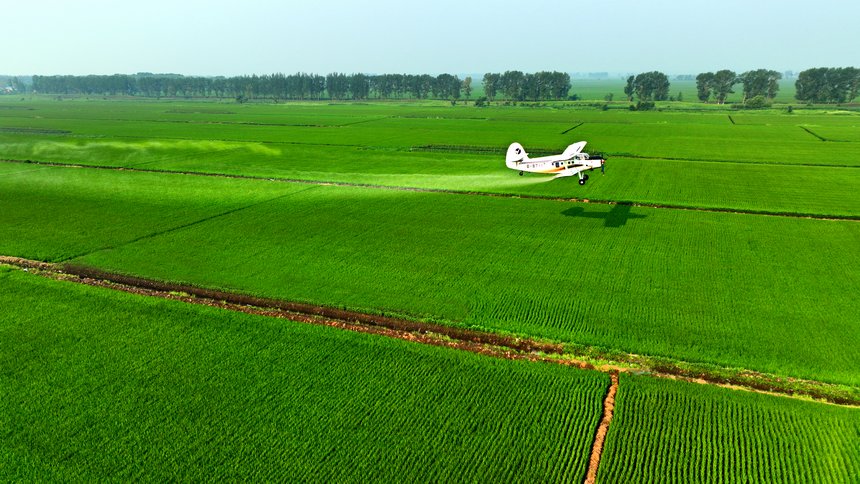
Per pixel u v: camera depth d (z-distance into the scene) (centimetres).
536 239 3666
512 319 2497
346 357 2180
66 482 1555
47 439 1719
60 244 3556
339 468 1592
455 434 1731
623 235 3747
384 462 1614
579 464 1603
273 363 2142
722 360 2133
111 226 3969
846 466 1588
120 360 2159
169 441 1711
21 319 2486
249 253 3397
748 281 2912
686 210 4450
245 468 1597
